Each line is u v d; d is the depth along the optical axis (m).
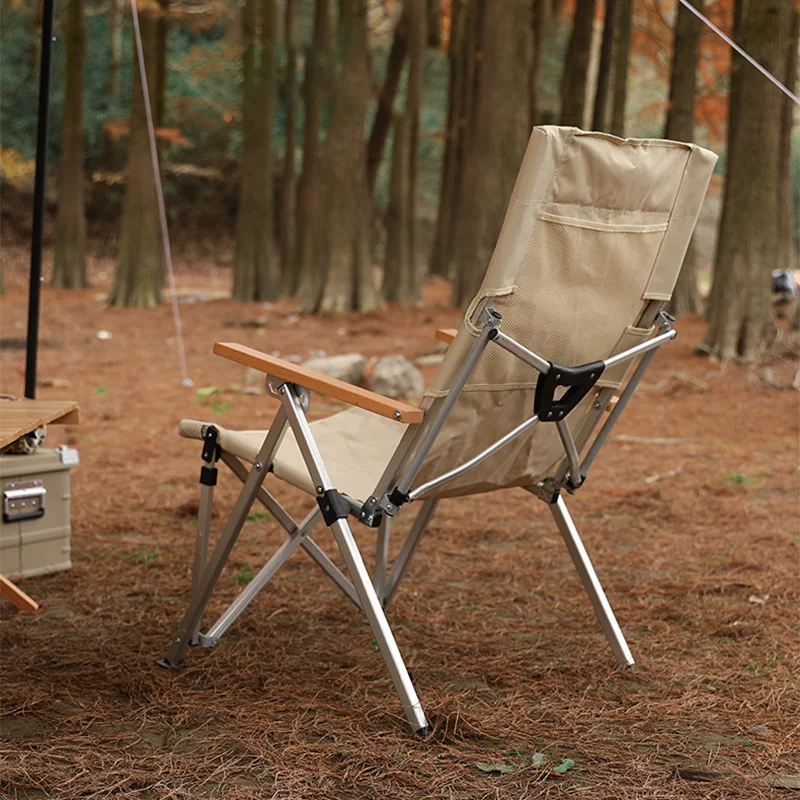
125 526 3.97
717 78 17.41
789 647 2.81
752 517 4.36
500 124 12.33
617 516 4.40
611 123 14.43
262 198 16.91
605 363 2.25
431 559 3.66
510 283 2.02
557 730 2.24
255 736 2.16
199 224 28.05
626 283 2.21
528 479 2.53
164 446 5.71
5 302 15.99
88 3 24.00
